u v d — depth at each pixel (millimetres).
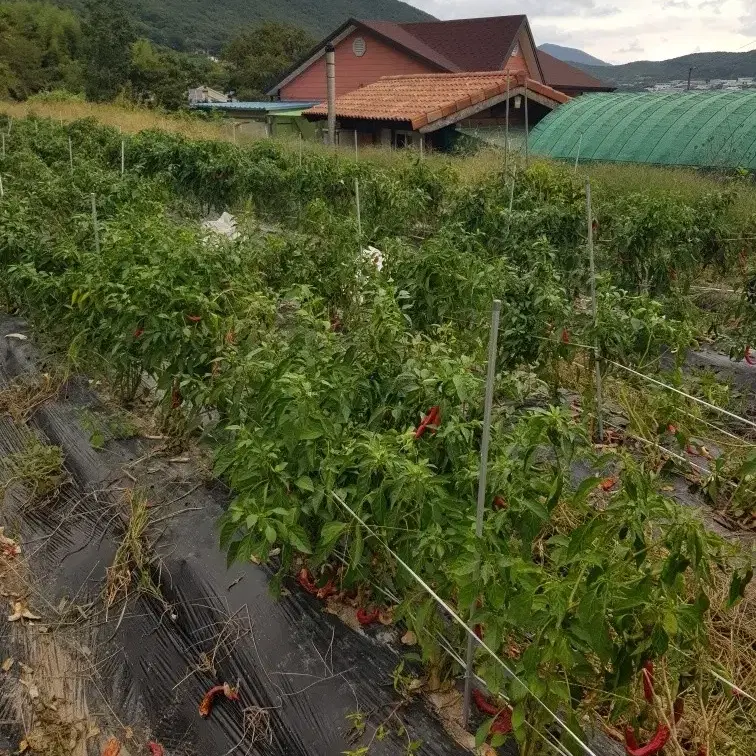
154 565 4273
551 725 3025
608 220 8336
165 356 4773
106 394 5930
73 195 9164
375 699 3385
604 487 4648
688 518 2596
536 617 2535
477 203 8773
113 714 3684
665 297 7195
